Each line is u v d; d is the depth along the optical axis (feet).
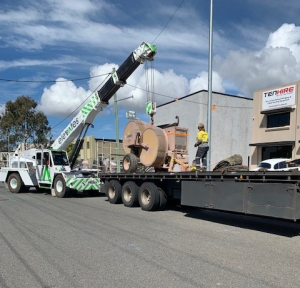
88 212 34.83
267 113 77.77
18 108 127.34
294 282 14.71
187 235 23.84
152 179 36.27
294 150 71.56
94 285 14.39
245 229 26.16
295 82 72.54
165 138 38.24
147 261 17.67
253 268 16.57
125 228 26.25
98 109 50.11
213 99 98.94
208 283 14.55
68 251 19.65
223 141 100.53
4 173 60.59
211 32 51.39
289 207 21.89
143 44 41.37
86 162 61.05
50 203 42.91
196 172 29.60
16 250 19.90
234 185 25.98
